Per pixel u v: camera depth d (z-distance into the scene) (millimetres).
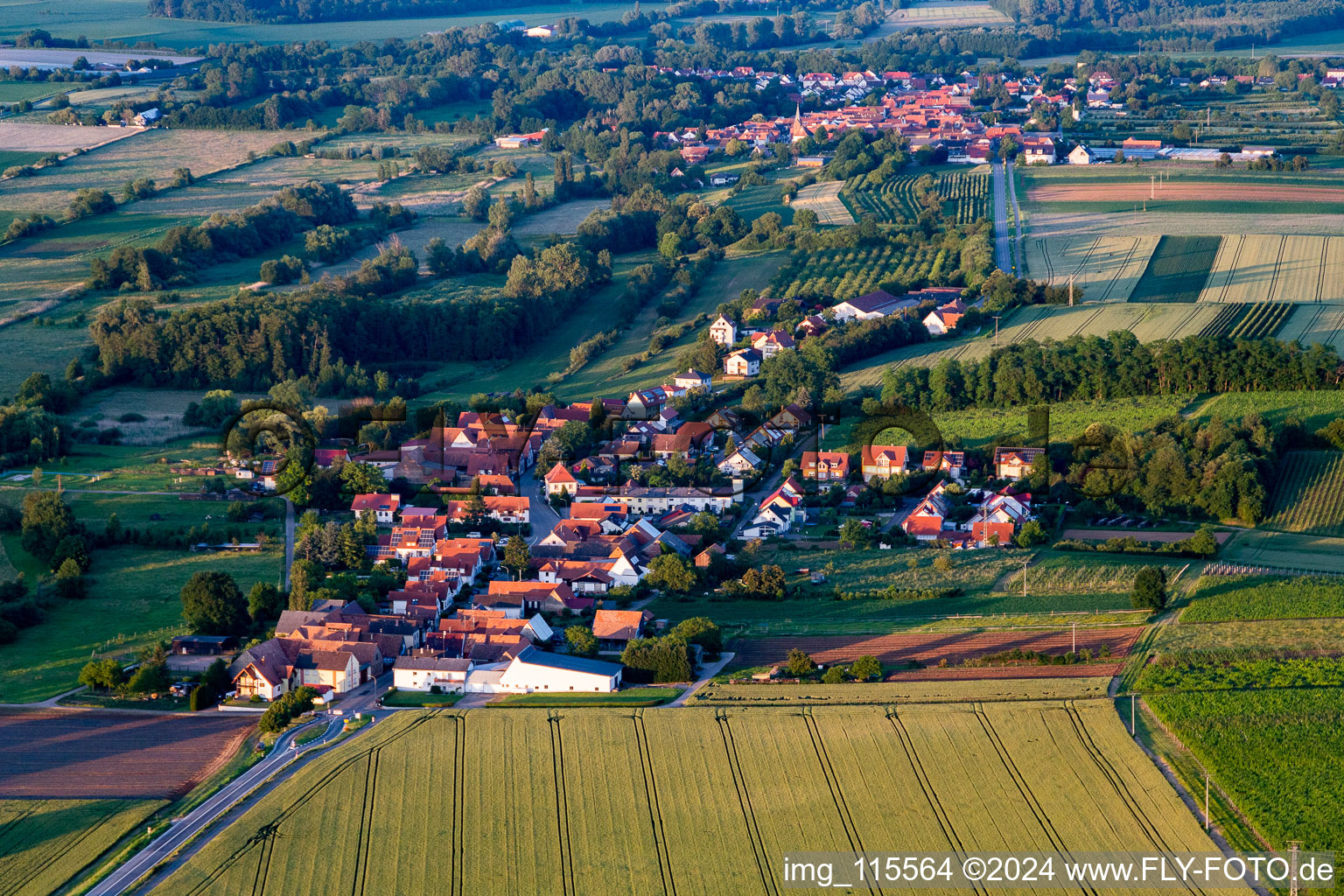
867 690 177500
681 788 155500
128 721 178500
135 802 156625
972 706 170125
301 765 163125
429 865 143500
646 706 175875
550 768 160375
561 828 149250
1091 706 169125
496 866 143250
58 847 147625
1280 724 162625
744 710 172000
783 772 157625
